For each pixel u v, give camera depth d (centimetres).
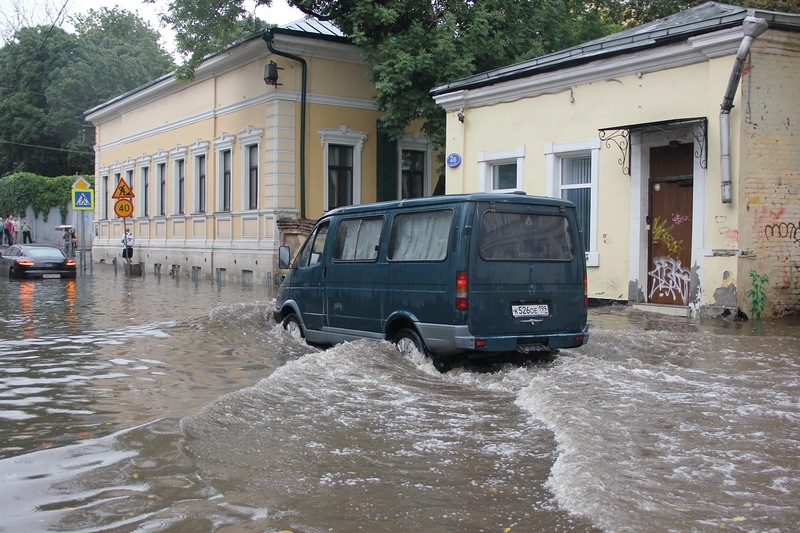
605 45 1413
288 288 1101
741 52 1177
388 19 2180
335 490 478
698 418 616
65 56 5453
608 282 1439
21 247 2845
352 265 966
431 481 492
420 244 871
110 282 2583
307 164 2505
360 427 618
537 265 853
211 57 2739
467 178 1742
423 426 623
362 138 2595
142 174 3528
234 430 608
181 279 2794
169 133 3231
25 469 519
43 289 2238
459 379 805
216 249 2822
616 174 1420
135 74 5547
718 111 1234
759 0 1902
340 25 2512
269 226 2497
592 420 608
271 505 453
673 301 1345
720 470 493
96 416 679
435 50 2144
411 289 867
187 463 529
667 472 488
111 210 3888
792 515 421
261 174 2553
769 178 1245
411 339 870
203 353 1026
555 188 1545
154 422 633
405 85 2156
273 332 1177
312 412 664
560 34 2589
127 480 496
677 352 927
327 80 2533
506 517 432
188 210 3080
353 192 2595
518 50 2348
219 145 2811
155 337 1173
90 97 5425
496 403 704
